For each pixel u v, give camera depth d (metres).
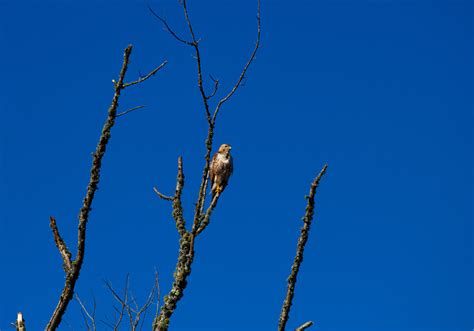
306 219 9.76
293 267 9.63
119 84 10.30
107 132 10.30
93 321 10.45
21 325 9.98
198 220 10.88
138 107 10.40
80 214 10.12
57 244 10.27
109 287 10.71
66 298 9.98
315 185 9.77
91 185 10.17
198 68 10.35
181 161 11.38
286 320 9.49
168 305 10.57
